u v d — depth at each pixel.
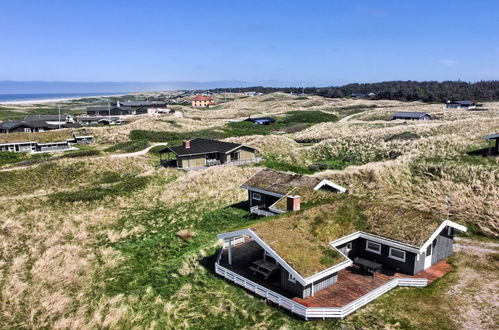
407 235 23.61
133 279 25.81
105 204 43.66
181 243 31.77
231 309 21.12
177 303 22.22
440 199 35.03
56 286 24.91
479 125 63.28
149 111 145.88
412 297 21.17
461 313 19.36
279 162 60.12
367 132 71.00
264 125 110.12
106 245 32.09
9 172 55.31
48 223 37.56
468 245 27.72
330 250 22.50
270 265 23.95
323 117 116.75
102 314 21.47
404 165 43.75
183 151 59.56
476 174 38.09
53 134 86.38
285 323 19.27
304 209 26.91
